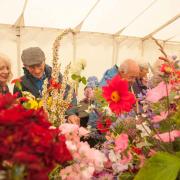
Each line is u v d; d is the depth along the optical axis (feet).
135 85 4.67
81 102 4.47
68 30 3.13
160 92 2.47
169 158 2.10
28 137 1.52
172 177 1.99
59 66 3.01
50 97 2.92
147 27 14.01
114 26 13.50
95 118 3.53
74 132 2.34
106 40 14.05
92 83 4.47
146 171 2.06
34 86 5.34
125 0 11.64
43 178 1.43
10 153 1.45
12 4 10.66
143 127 2.59
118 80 2.44
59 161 1.68
